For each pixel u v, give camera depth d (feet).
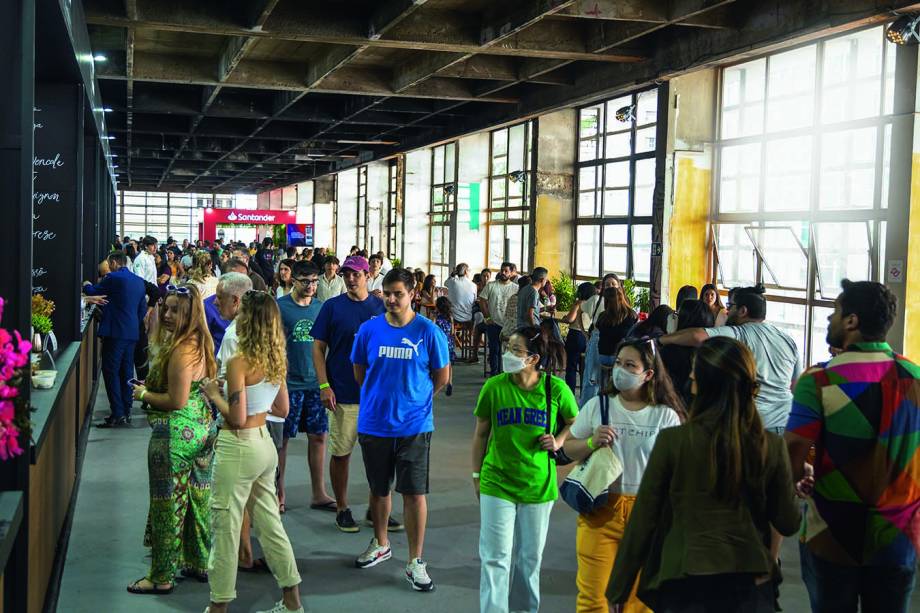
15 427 7.76
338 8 33.50
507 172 62.44
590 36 36.55
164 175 109.70
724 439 8.34
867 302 10.20
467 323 47.85
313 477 20.13
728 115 39.55
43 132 22.80
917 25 26.30
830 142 33.40
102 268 34.12
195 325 14.74
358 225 112.57
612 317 23.48
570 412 13.04
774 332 15.80
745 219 38.24
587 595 11.75
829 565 10.19
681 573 8.25
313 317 19.56
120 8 30.73
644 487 8.77
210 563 13.58
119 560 16.66
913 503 9.96
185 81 43.47
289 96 50.42
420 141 68.03
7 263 11.19
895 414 9.95
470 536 18.49
